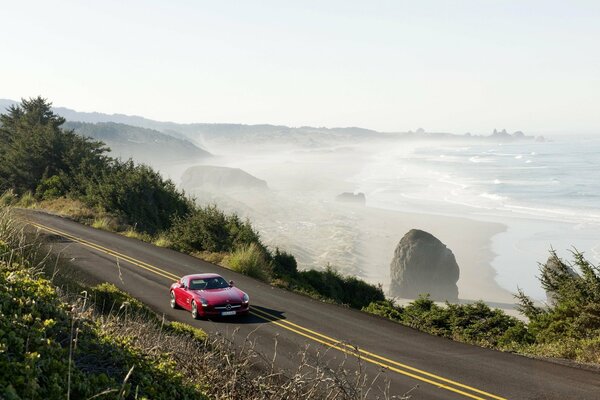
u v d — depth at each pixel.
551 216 110.06
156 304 20.30
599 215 107.06
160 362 5.89
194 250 32.84
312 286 32.44
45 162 52.03
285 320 18.73
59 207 44.09
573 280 16.91
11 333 4.15
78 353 4.68
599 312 15.38
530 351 15.79
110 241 32.66
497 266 78.81
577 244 85.00
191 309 18.88
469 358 14.52
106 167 50.78
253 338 16.06
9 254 7.64
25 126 65.56
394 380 12.60
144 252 30.36
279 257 34.53
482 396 11.52
